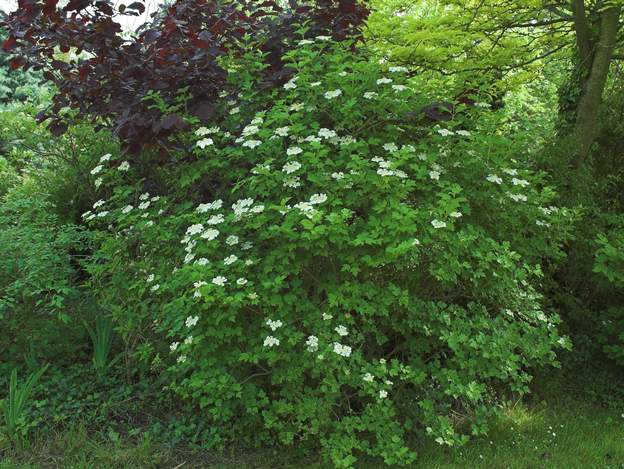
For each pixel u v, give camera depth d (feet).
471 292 12.51
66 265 14.25
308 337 10.72
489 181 12.38
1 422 11.42
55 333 14.15
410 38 17.93
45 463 10.46
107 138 19.33
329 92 11.87
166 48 12.84
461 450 11.61
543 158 17.39
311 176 11.07
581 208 14.23
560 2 20.02
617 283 13.62
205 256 11.48
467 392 10.69
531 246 13.37
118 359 13.89
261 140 12.67
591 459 11.51
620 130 19.83
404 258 11.03
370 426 10.46
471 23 20.57
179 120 11.96
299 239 10.91
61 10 12.69
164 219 12.61
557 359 15.94
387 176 11.08
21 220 14.97
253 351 10.89
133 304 13.15
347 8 14.43
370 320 11.02
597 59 18.56
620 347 14.94
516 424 12.82
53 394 12.55
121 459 10.59
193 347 10.87
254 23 14.92
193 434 11.68
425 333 11.48
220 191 13.01
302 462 11.07
